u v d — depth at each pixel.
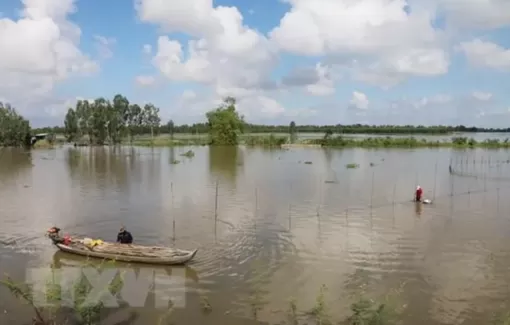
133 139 180.25
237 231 33.16
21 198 47.22
